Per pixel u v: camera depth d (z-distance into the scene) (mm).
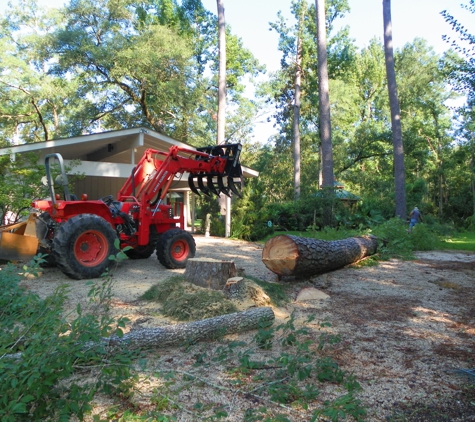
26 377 2246
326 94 17734
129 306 5094
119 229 7797
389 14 18500
